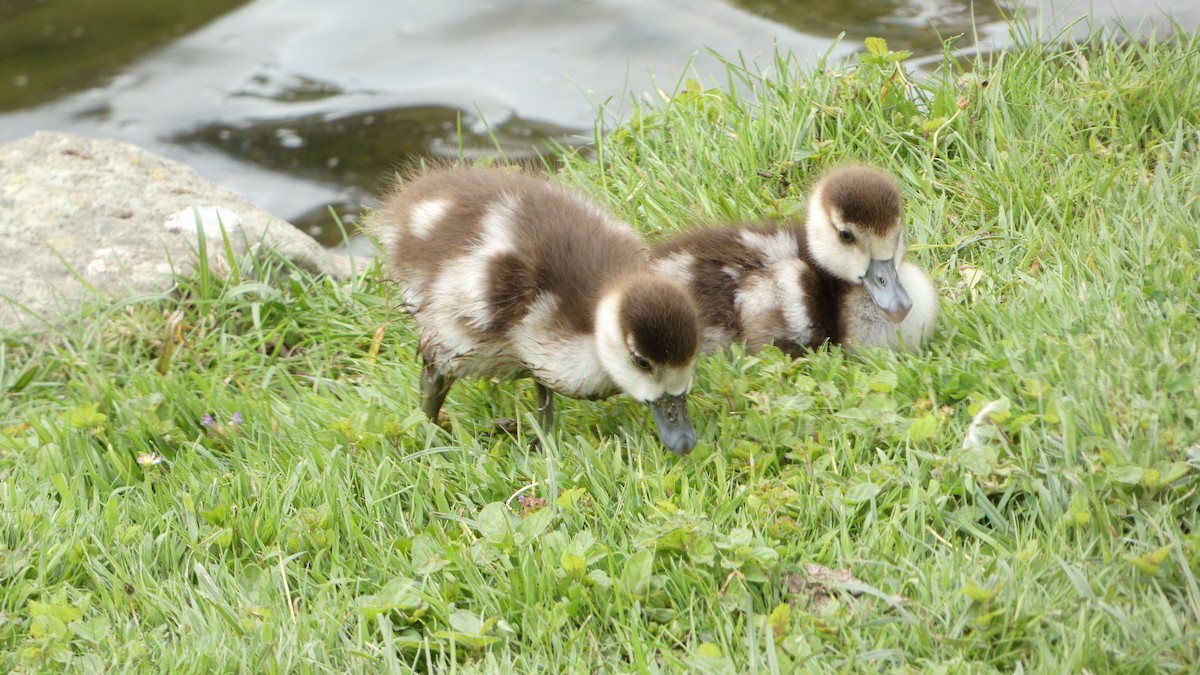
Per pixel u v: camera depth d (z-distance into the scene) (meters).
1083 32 9.91
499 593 4.91
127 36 13.07
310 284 8.19
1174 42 8.77
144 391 6.81
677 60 11.72
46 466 6.10
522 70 11.96
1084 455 4.98
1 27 13.32
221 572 5.25
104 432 6.37
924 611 4.57
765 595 4.82
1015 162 7.57
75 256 8.09
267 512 5.54
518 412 6.38
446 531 5.38
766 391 5.99
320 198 10.28
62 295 7.68
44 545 5.45
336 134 11.14
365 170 10.58
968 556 4.82
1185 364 5.37
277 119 11.45
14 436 6.53
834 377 6.06
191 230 8.38
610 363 5.69
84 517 5.62
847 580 4.78
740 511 5.23
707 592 4.81
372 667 4.67
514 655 4.71
